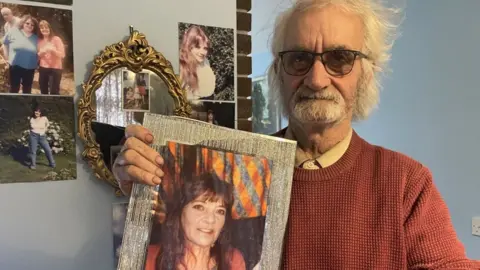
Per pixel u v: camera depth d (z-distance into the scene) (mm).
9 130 1172
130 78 1330
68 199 1266
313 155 843
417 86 2279
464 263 752
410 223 774
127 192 727
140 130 665
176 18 1434
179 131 674
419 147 2287
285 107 859
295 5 819
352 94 804
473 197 2031
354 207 776
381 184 794
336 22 777
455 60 2080
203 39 1484
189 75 1456
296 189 804
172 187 664
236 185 686
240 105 1581
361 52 813
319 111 763
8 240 1183
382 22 882
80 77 1279
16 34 1176
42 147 1219
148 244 652
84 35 1283
